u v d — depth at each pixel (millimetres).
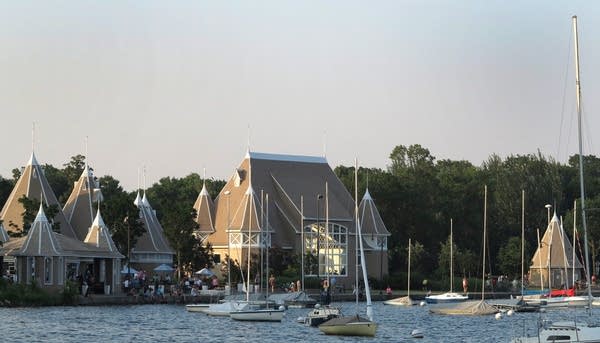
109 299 159625
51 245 160000
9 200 199375
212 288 192250
